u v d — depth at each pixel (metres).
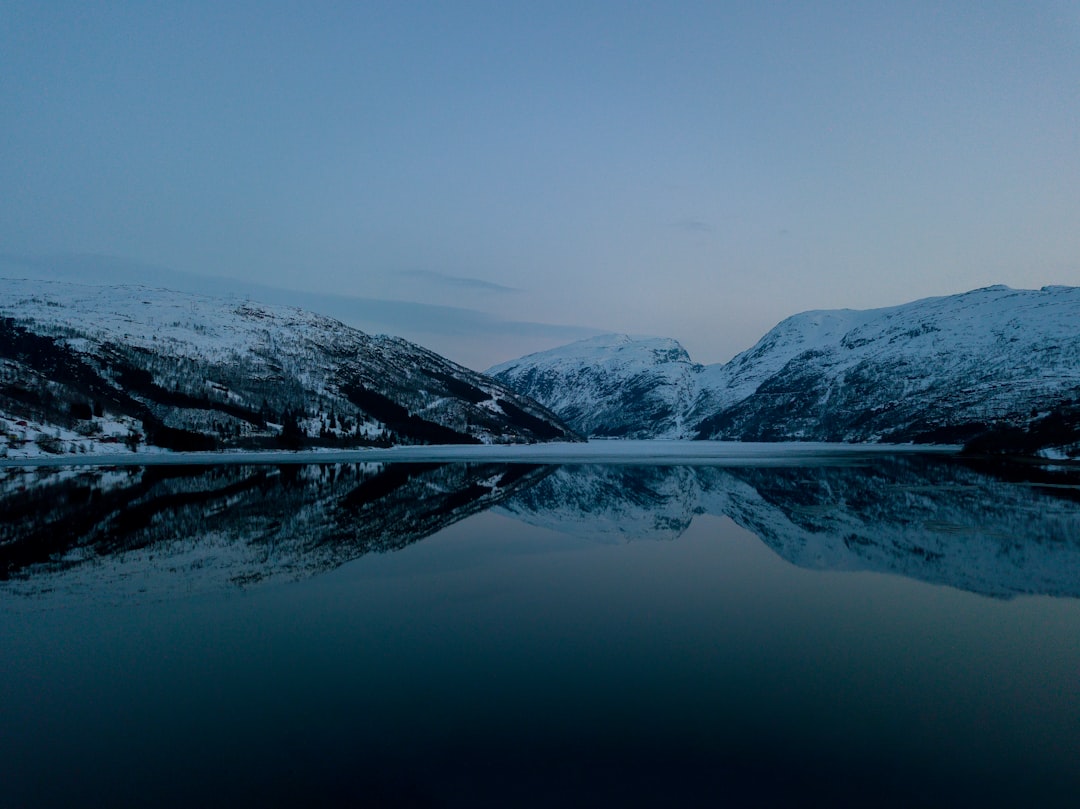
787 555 34.88
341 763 13.79
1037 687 17.62
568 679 18.08
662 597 26.61
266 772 13.47
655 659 19.62
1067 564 32.31
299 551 36.00
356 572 31.02
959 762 13.76
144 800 12.54
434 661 19.48
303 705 16.53
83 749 14.47
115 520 46.69
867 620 23.50
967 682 17.97
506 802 12.34
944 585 28.47
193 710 16.31
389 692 17.23
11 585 28.73
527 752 14.13
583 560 33.78
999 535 39.91
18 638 21.81
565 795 12.55
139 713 16.19
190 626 22.95
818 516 48.47
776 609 24.94
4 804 12.42
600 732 15.00
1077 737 14.86
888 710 16.19
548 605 25.48
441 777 13.21
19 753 14.34
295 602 25.98
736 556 34.78
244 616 24.14
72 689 17.66
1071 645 20.91
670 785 12.88
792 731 15.08
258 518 47.78
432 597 26.66
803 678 18.16
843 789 12.76
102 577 30.06
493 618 23.78
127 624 23.23
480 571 31.30
